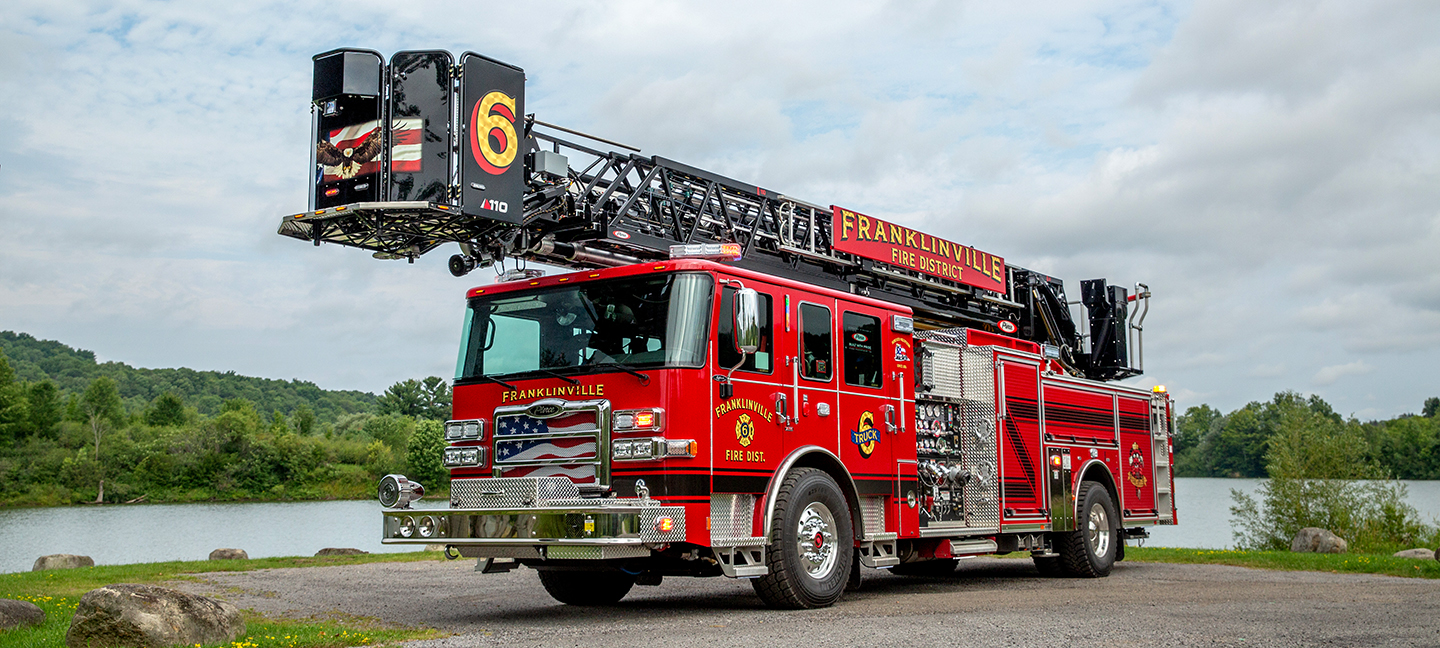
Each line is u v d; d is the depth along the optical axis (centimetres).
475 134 864
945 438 1052
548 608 870
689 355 756
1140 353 1664
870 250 1223
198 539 4112
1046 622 718
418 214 852
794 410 839
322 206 854
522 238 944
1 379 9438
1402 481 2667
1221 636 649
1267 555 1533
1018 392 1147
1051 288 1560
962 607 831
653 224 1052
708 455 753
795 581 803
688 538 736
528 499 744
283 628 699
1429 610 800
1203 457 11825
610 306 797
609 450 757
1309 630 678
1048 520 1154
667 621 744
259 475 8994
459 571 1309
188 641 630
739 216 1147
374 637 662
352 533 4444
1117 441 1332
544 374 803
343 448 9800
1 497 8131
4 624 706
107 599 622
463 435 838
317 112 863
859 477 901
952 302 1381
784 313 846
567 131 965
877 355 945
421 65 855
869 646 607
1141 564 1441
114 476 8700
